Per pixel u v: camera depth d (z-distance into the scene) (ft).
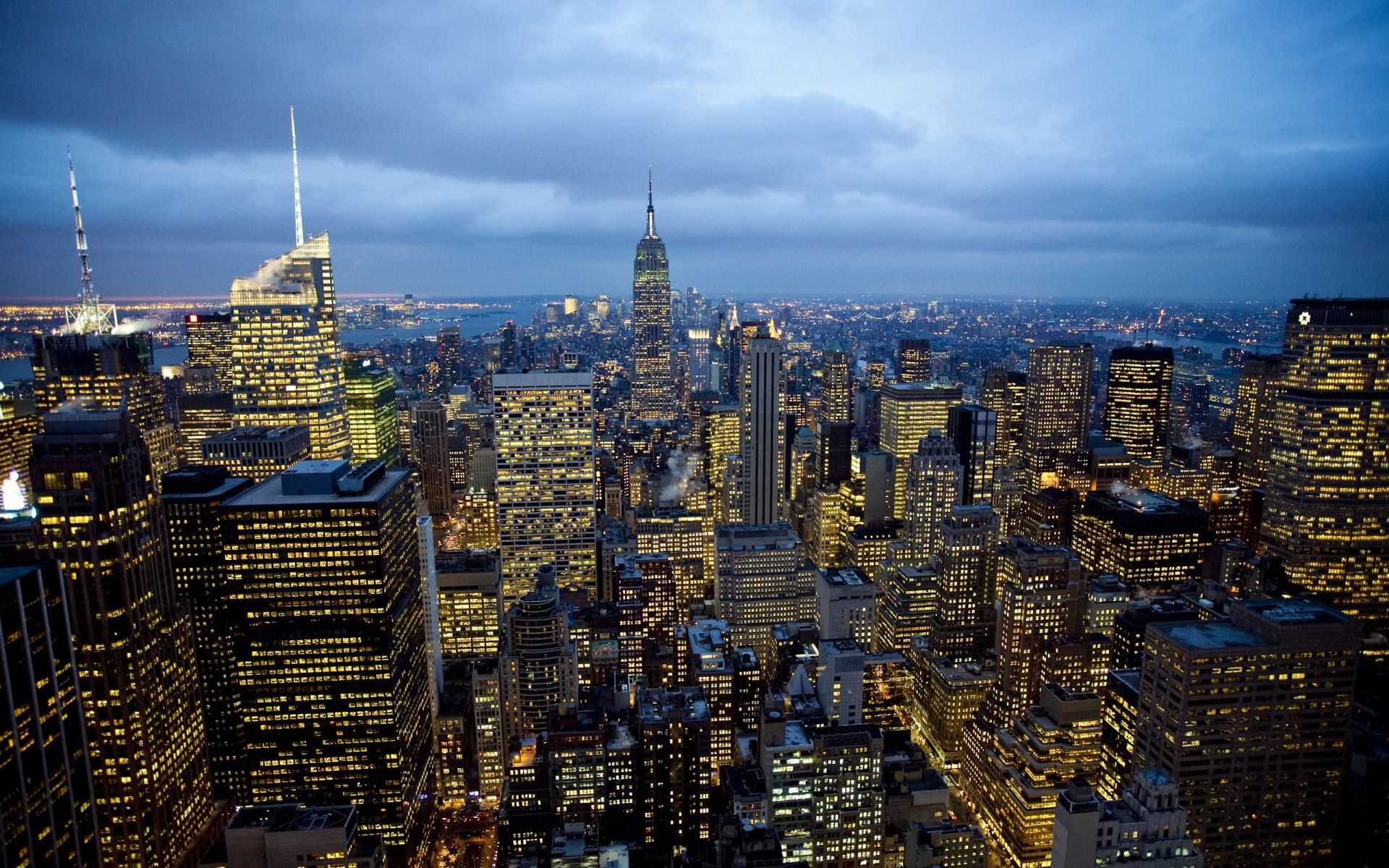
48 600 518.78
